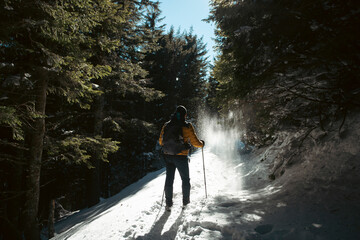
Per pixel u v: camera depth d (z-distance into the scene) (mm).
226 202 3293
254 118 3604
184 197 3316
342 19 1901
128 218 3479
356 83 2506
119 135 16469
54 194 9984
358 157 2635
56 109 8156
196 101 24453
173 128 3260
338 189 2479
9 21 3969
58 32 4305
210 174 6621
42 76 5164
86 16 4594
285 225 2164
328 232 1864
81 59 4902
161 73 22359
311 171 3180
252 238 2016
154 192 5238
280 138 5832
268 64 2514
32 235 5395
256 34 2412
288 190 3145
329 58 2191
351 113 3164
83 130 10125
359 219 1930
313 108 3150
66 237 4152
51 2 4238
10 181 7105
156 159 19422
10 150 6961
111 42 6270
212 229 2420
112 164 18109
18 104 4371
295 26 2154
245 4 2479
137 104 19375
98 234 3229
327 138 3336
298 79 2688
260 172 5301
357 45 1999
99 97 10344
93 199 10438
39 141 5586
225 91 3656
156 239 2510
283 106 3283
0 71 4148
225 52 3092
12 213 6820
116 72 9898
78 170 10742
